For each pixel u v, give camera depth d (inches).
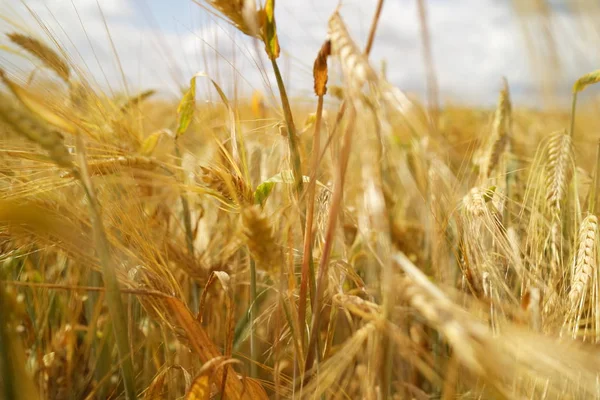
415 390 23.1
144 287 21.0
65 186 20.5
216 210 31.0
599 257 20.6
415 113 13.3
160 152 26.2
